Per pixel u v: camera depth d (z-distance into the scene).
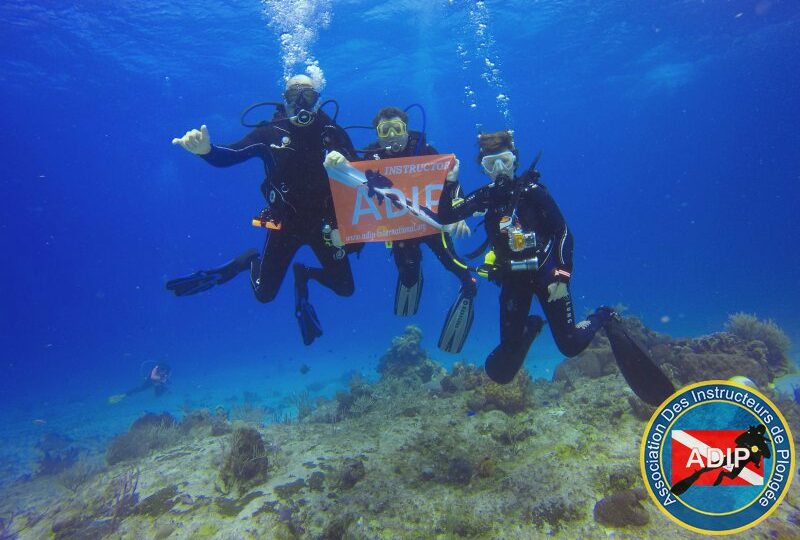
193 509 4.82
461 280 5.79
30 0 16.55
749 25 28.36
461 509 4.19
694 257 67.56
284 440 6.67
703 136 88.56
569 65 31.84
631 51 30.25
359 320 52.59
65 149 40.19
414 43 24.69
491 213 4.08
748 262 49.31
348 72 27.36
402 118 4.84
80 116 30.53
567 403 6.31
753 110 66.81
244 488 5.06
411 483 4.84
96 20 18.14
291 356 30.11
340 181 4.06
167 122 32.59
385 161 4.14
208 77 24.91
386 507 4.38
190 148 3.62
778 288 27.06
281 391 17.73
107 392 23.55
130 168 50.00
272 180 4.22
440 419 6.52
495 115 50.00
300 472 5.33
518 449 5.25
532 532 3.76
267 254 4.50
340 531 4.14
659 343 8.08
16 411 21.28
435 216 4.29
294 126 4.18
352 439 6.29
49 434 13.54
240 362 30.34
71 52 20.78
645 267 62.81
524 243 3.70
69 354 55.94
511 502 4.16
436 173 4.25
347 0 18.98
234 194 77.25
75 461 10.58
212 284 4.86
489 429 5.90
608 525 3.64
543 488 4.22
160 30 19.33
